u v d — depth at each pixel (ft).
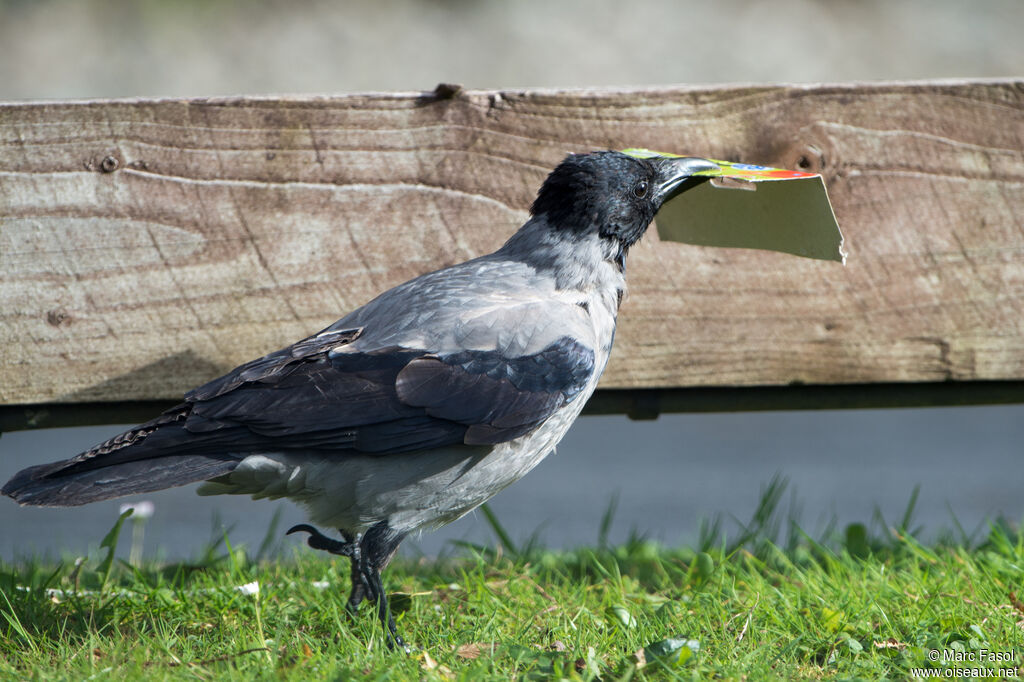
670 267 31.58
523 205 31.27
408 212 31.01
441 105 30.96
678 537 42.57
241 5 104.88
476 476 25.54
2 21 100.37
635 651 23.88
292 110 30.58
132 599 28.17
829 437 60.54
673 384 31.89
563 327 26.09
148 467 23.70
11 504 48.80
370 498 25.04
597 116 31.30
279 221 30.71
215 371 30.76
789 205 27.09
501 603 27.68
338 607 26.89
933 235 31.89
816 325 31.99
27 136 29.71
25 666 23.85
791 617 26.21
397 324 25.84
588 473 53.21
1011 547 31.12
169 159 30.30
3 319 29.89
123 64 97.86
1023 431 61.26
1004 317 32.17
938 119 31.68
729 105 31.48
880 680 22.25
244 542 40.91
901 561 31.35
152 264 30.40
